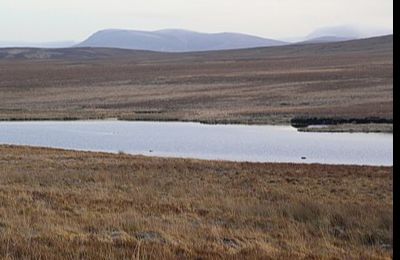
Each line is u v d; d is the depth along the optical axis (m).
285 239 14.40
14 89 127.25
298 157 45.53
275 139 56.34
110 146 53.19
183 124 72.31
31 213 16.25
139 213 17.28
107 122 75.62
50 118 79.56
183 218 16.69
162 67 181.25
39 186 23.33
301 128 65.25
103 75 157.12
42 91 122.00
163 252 11.45
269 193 23.11
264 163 35.72
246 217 17.39
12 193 20.39
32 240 12.20
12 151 41.00
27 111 88.38
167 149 50.81
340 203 20.42
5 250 11.04
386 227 16.05
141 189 23.22
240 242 13.64
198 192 22.95
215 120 74.12
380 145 50.97
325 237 14.75
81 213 16.70
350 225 16.48
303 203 19.55
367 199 22.06
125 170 30.11
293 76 135.88
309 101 91.00
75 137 60.22
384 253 13.41
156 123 73.88
